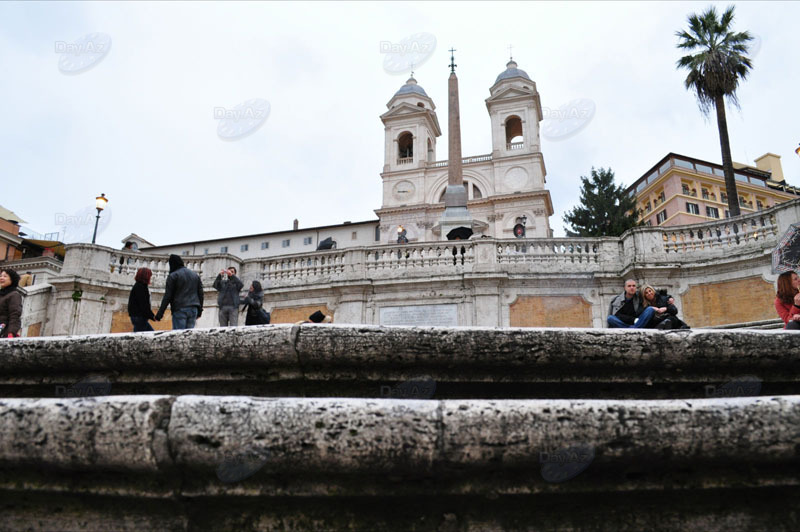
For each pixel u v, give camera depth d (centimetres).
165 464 191
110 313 1533
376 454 189
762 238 1291
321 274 1537
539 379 286
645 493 204
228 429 190
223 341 291
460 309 1431
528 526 201
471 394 286
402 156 5759
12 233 4606
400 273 1481
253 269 1593
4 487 207
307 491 197
